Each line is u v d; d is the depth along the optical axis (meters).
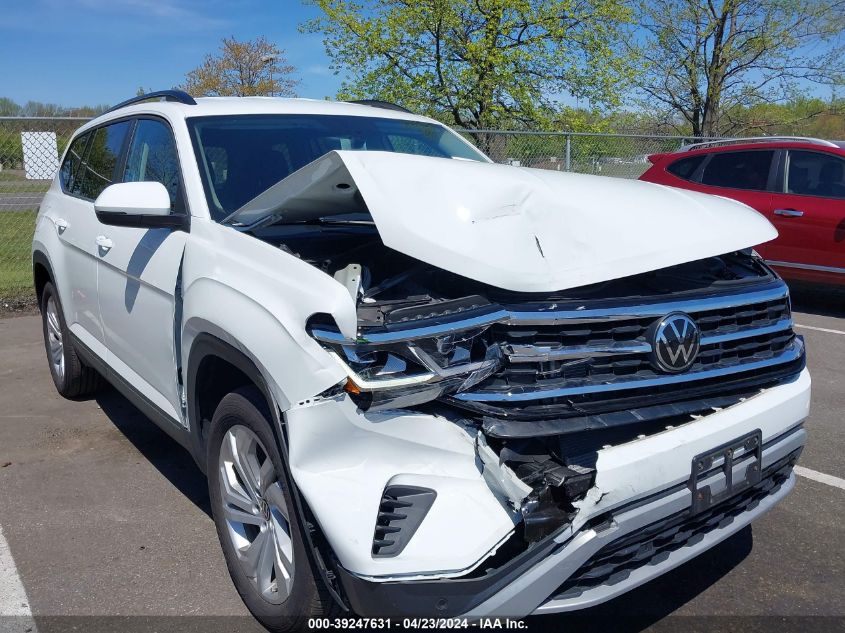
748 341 2.82
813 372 6.23
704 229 2.86
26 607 3.00
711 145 9.69
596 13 16.86
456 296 2.53
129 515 3.76
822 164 8.33
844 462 4.43
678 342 2.52
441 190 2.62
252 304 2.57
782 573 3.26
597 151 13.54
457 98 17.12
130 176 4.06
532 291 2.40
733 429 2.61
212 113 3.74
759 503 2.88
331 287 2.32
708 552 3.44
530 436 2.26
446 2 16.30
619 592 2.40
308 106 4.12
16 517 3.73
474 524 2.21
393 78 17.47
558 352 2.38
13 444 4.64
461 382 2.26
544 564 2.21
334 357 2.27
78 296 4.59
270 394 2.46
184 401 3.24
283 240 3.10
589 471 2.29
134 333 3.69
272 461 2.58
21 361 6.44
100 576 3.22
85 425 4.95
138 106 4.30
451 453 2.28
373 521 2.19
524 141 13.13
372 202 2.48
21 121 9.63
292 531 2.48
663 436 2.46
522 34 17.22
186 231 3.24
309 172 2.67
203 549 3.45
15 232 9.92
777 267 8.55
